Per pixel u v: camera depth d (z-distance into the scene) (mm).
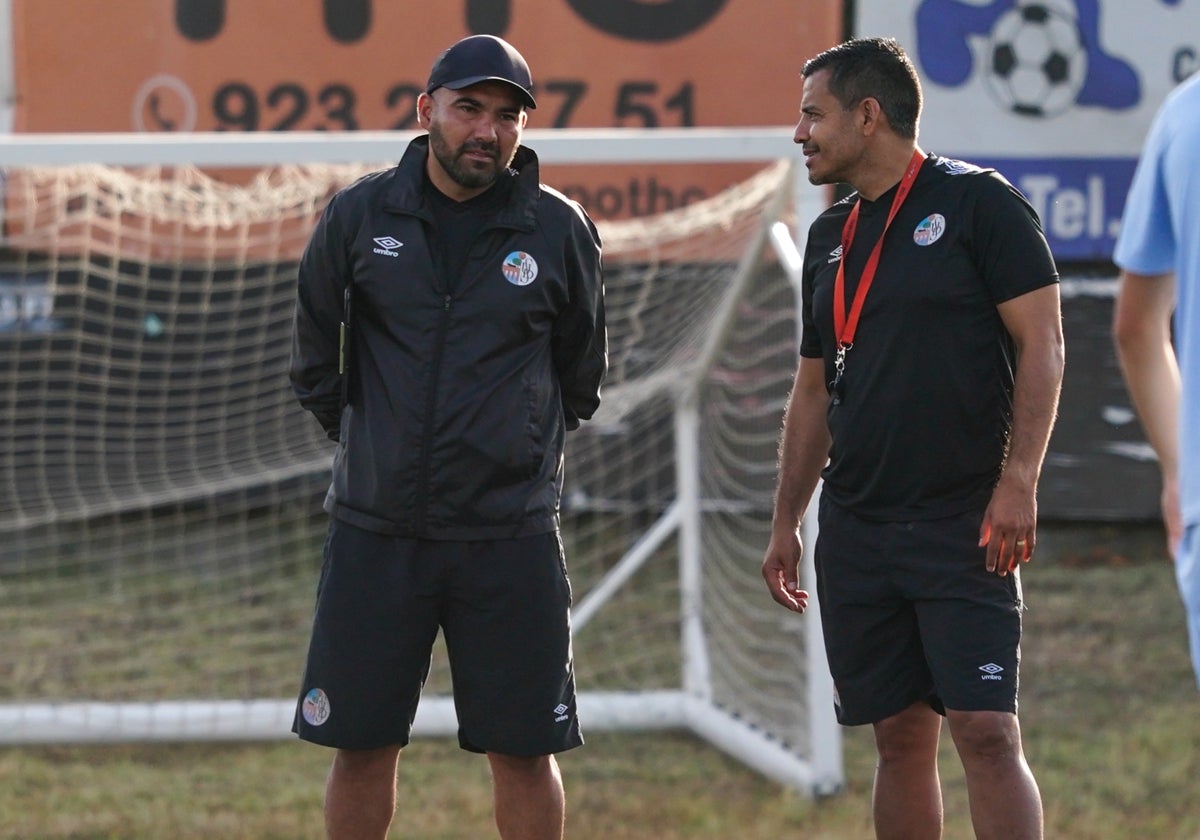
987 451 11711
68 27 28266
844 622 12203
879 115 11742
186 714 21125
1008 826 11250
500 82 11344
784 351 21797
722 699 22234
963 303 11508
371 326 11906
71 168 21203
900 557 11797
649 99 29094
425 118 11914
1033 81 30125
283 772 20000
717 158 18016
